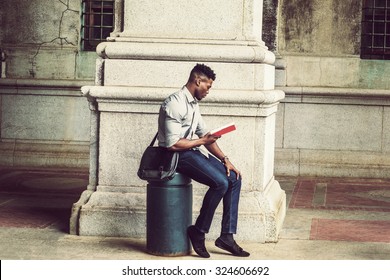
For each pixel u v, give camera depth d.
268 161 7.88
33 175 11.70
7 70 12.73
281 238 7.55
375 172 11.96
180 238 6.65
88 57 12.59
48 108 12.61
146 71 7.44
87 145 12.53
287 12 12.25
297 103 12.16
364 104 12.05
